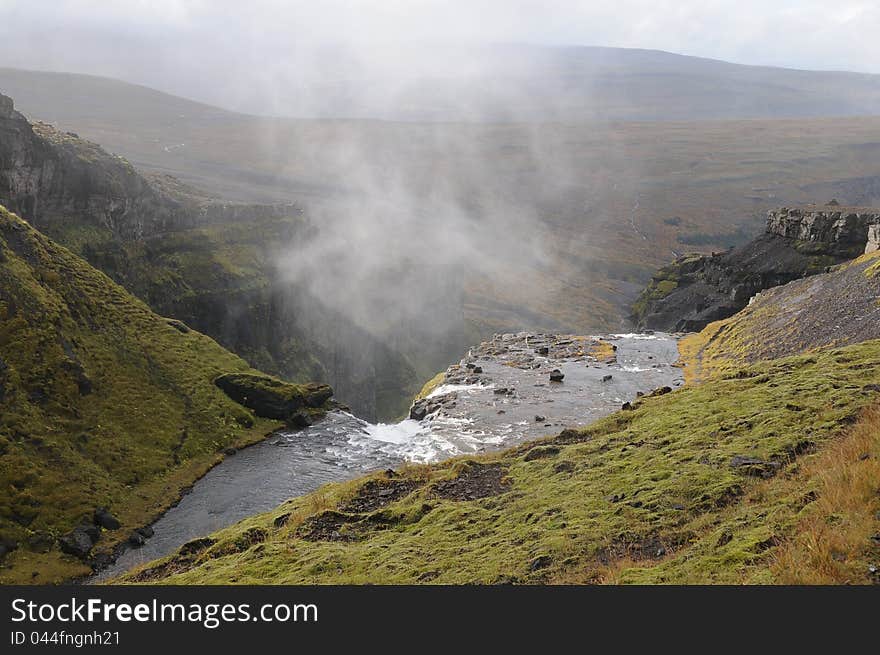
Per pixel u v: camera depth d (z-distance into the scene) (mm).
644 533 21766
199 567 28438
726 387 42000
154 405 78250
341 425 87875
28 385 67562
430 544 26000
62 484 59438
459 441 76312
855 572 14906
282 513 36062
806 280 113875
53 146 129875
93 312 86000
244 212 188500
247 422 83938
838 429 27203
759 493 22391
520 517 26688
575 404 88938
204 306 156875
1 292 73688
